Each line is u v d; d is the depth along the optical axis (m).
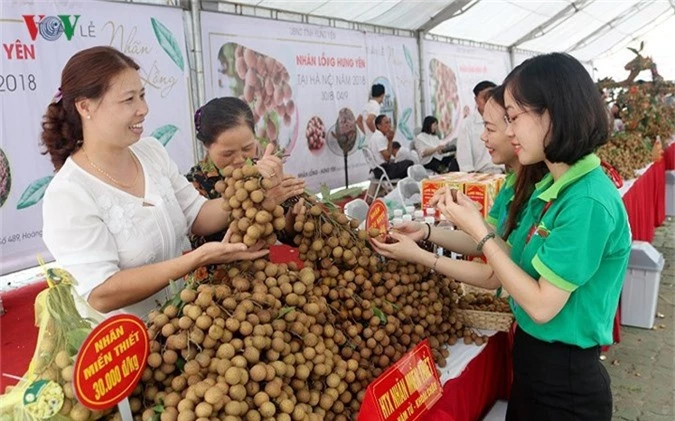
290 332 1.23
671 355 3.45
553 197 1.34
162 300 1.55
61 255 1.29
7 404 0.98
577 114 1.24
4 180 3.65
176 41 4.62
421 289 1.73
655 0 12.40
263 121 5.56
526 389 1.53
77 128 1.35
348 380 1.32
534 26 10.79
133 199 1.42
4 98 3.61
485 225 1.40
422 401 1.40
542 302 1.28
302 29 5.99
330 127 6.48
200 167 2.04
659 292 4.52
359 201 3.11
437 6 7.41
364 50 7.04
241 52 5.27
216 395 0.97
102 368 0.95
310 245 1.60
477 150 5.12
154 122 4.51
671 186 6.91
